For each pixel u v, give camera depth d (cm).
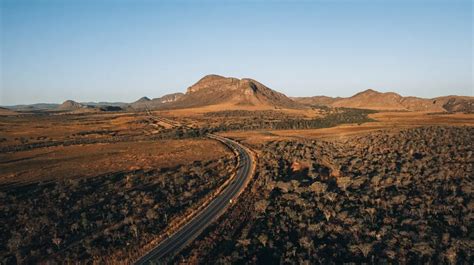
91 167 11262
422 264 4819
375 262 4969
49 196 8044
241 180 9381
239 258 5228
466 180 7406
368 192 7388
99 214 7038
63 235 6144
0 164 12100
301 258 5078
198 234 6166
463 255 4891
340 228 5978
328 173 9506
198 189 8612
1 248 5697
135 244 5834
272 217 6694
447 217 5859
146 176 9831
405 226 5828
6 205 7438
